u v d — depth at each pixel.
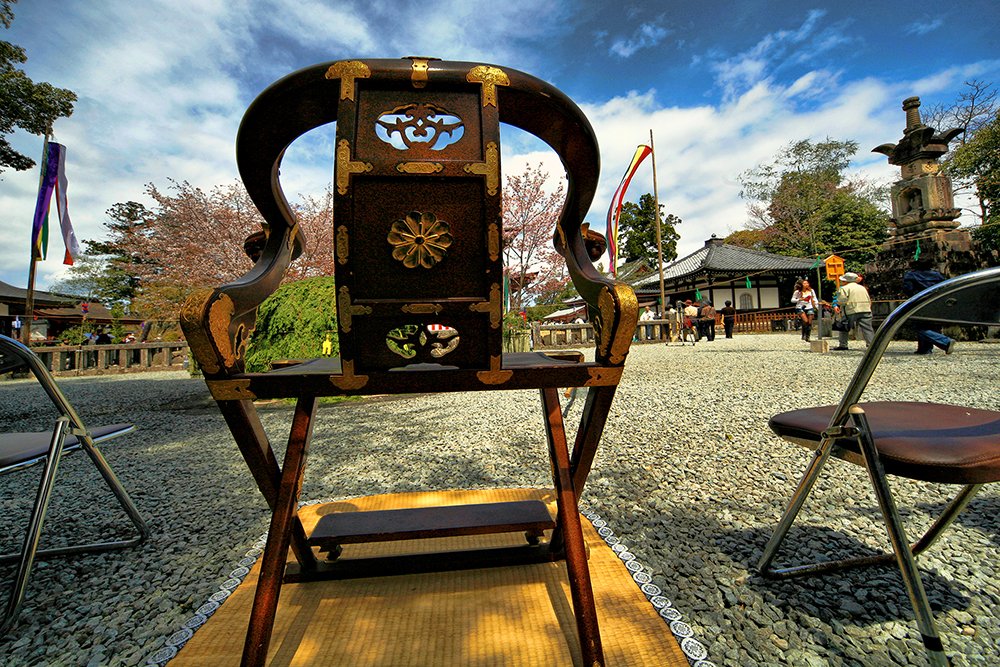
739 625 1.32
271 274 1.13
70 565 1.78
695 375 6.69
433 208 0.95
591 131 1.11
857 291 9.16
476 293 0.99
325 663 1.12
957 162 20.39
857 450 1.16
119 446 3.84
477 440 3.56
